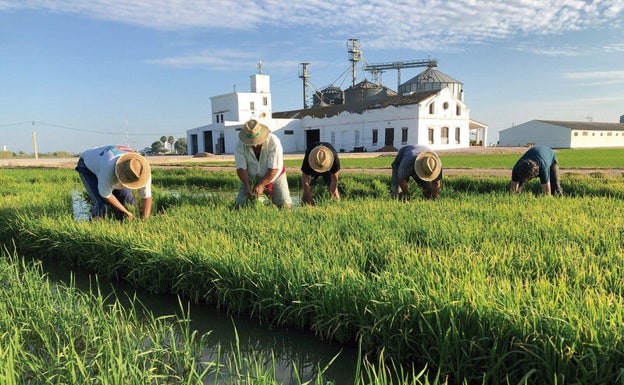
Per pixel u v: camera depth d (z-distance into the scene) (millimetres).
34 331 4188
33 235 7945
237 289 5152
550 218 7078
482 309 3707
